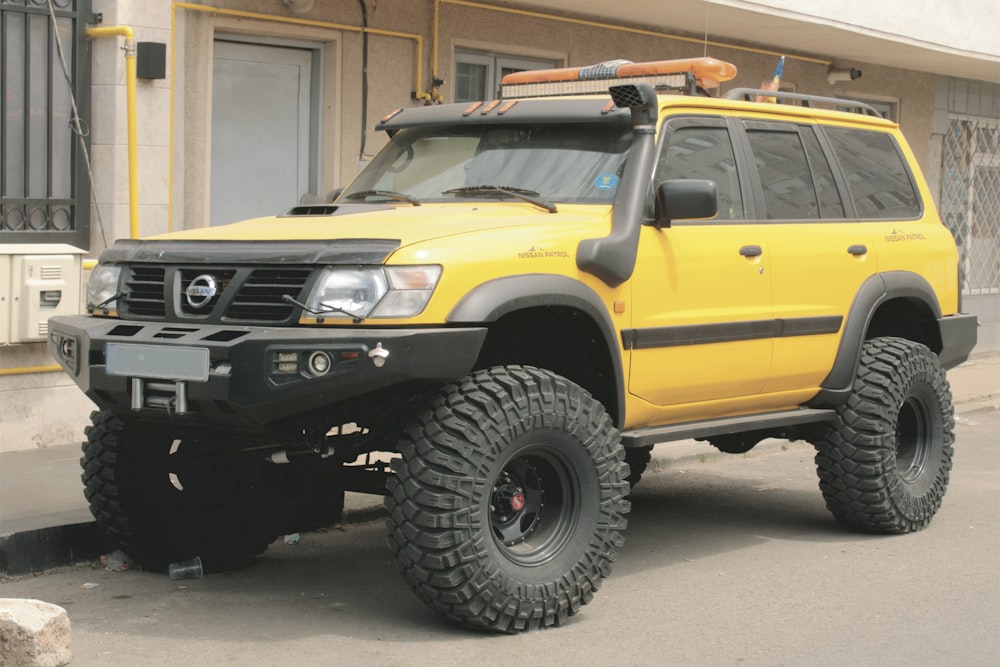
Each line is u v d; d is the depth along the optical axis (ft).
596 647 16.17
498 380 16.31
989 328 55.93
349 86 33.12
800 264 21.20
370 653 15.67
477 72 37.06
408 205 19.57
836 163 22.99
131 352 16.12
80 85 27.73
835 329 21.95
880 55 47.09
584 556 17.04
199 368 15.49
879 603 18.62
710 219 20.04
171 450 20.85
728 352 19.90
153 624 16.88
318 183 33.12
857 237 22.56
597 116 19.47
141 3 27.91
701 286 19.42
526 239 16.80
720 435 21.81
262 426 15.80
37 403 26.61
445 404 15.99
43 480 23.45
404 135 21.67
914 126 52.21
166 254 17.04
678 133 19.86
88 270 27.55
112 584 19.03
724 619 17.66
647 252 18.52
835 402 22.17
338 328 15.42
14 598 16.99
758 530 23.73
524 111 20.22
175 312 16.63
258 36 31.63
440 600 15.93
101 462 18.61
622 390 18.13
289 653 15.64
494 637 16.46
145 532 19.06
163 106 28.45
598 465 17.13
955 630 17.30
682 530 23.66
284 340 15.17
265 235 16.85
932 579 20.06
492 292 15.98
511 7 36.63
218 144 31.30
